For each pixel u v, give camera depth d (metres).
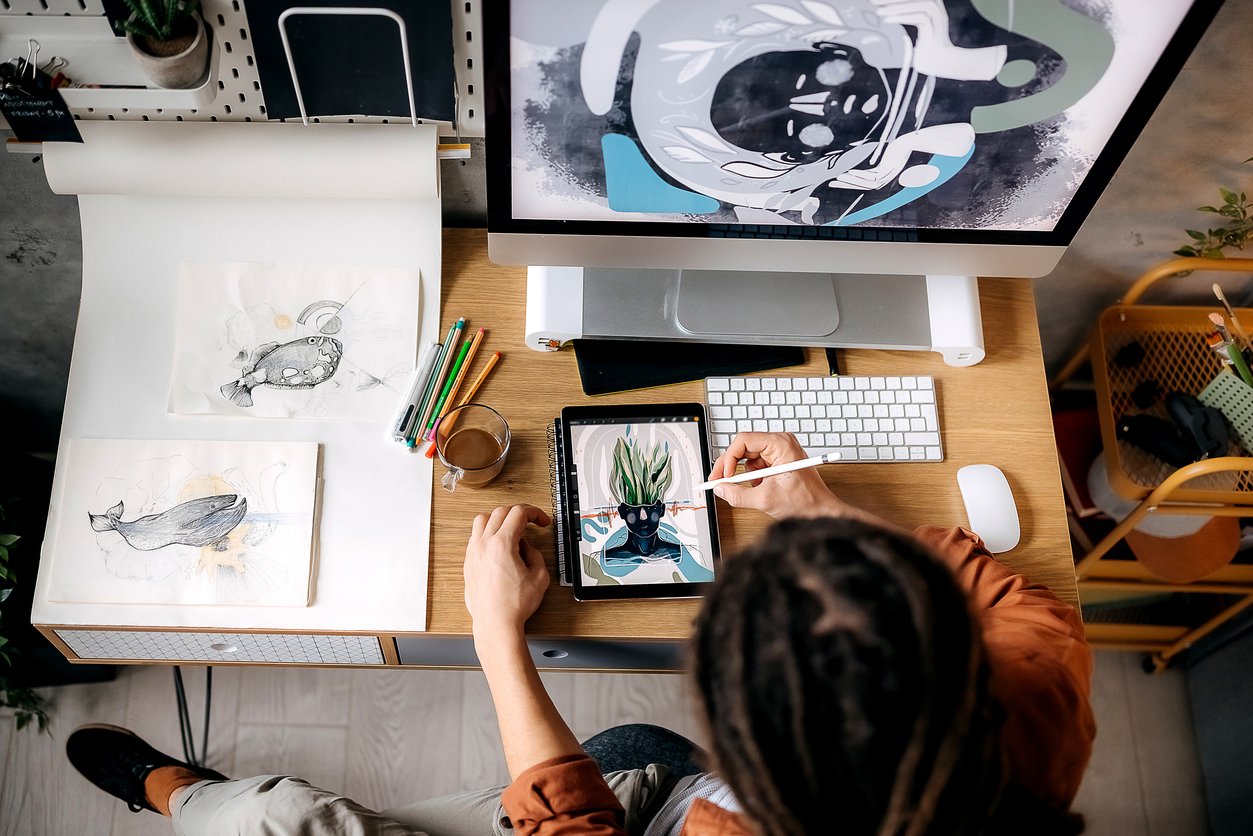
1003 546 1.07
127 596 1.01
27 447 1.75
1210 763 1.63
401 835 1.10
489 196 0.92
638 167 0.89
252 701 1.63
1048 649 0.77
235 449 1.07
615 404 1.11
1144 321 1.40
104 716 1.61
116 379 1.08
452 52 0.92
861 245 1.01
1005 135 0.87
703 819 0.71
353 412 1.09
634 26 0.76
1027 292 1.20
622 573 1.02
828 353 1.15
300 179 1.03
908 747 0.45
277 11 0.87
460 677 1.67
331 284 1.13
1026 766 0.66
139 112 0.99
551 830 0.77
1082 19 0.76
